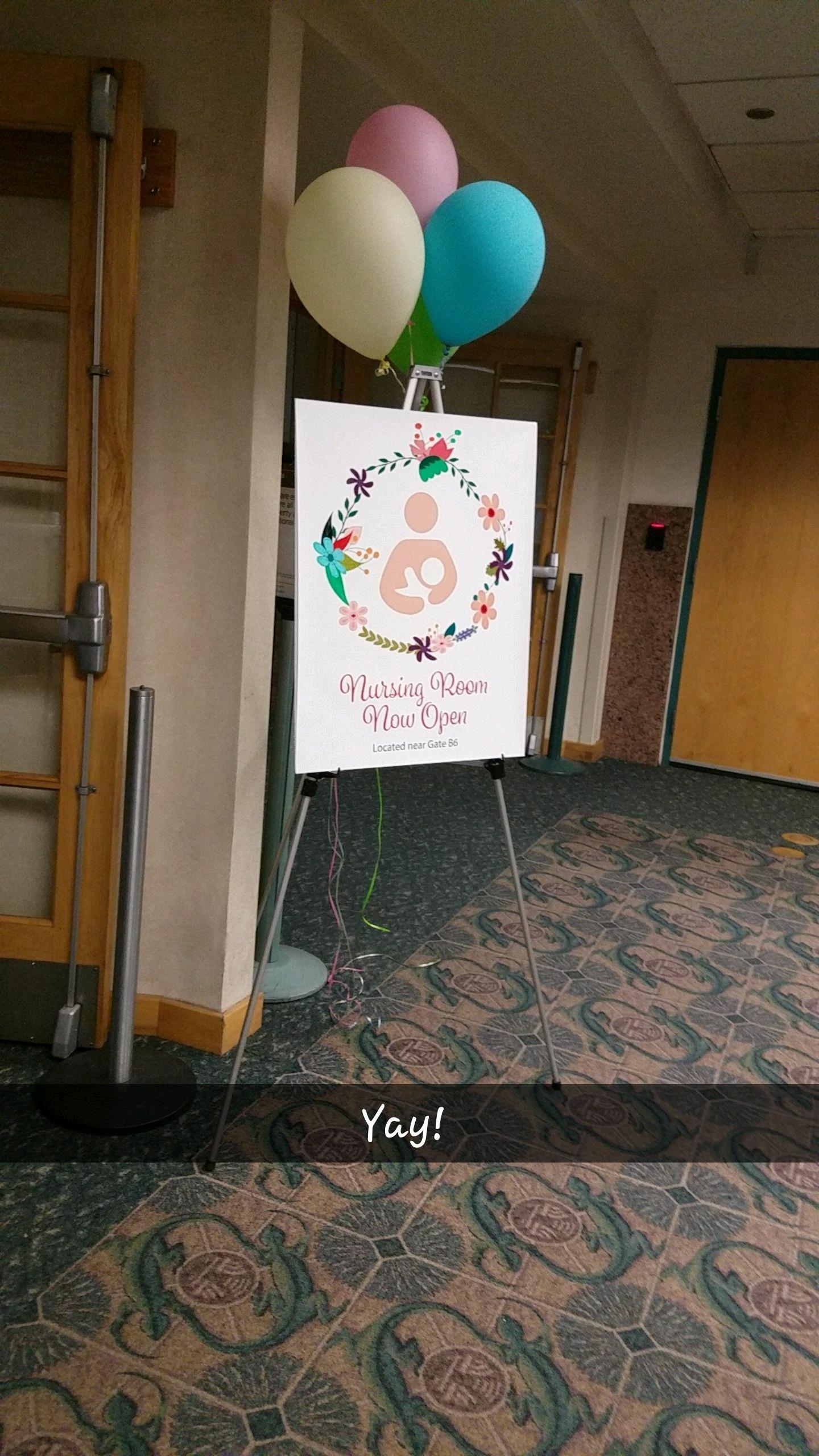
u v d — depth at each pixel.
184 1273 1.68
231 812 2.24
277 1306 1.63
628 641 5.50
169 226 2.05
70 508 2.08
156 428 2.14
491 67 2.79
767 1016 2.78
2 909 2.32
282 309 2.13
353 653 1.98
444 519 2.05
